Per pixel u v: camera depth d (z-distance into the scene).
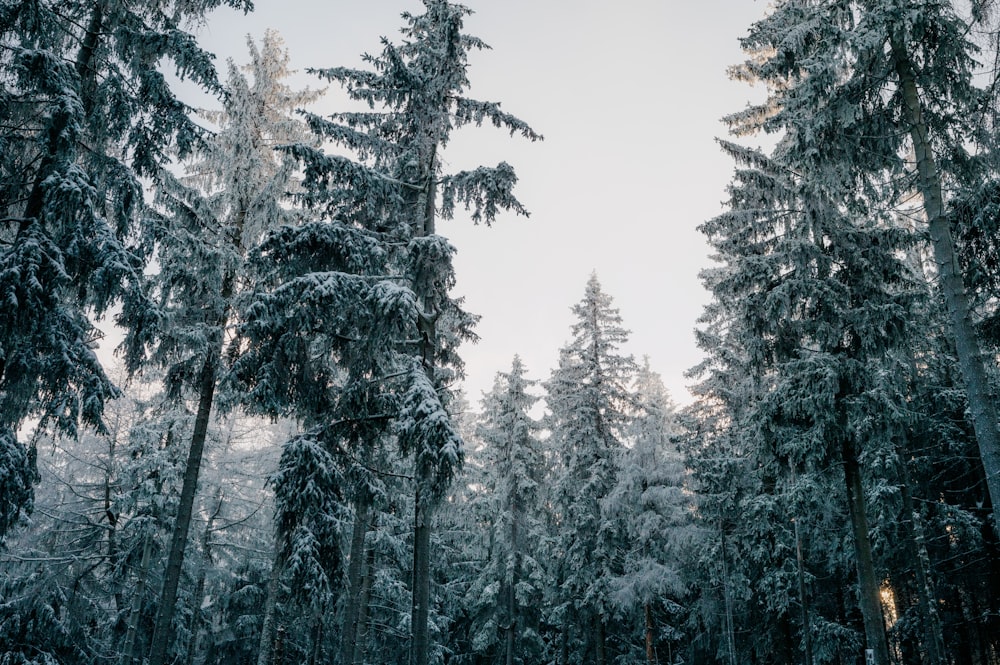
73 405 9.52
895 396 16.25
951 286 10.16
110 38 10.89
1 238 10.29
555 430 31.47
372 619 25.42
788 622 23.62
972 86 11.05
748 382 21.86
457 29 14.91
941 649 19.67
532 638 31.23
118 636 19.12
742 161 17.59
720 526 23.14
